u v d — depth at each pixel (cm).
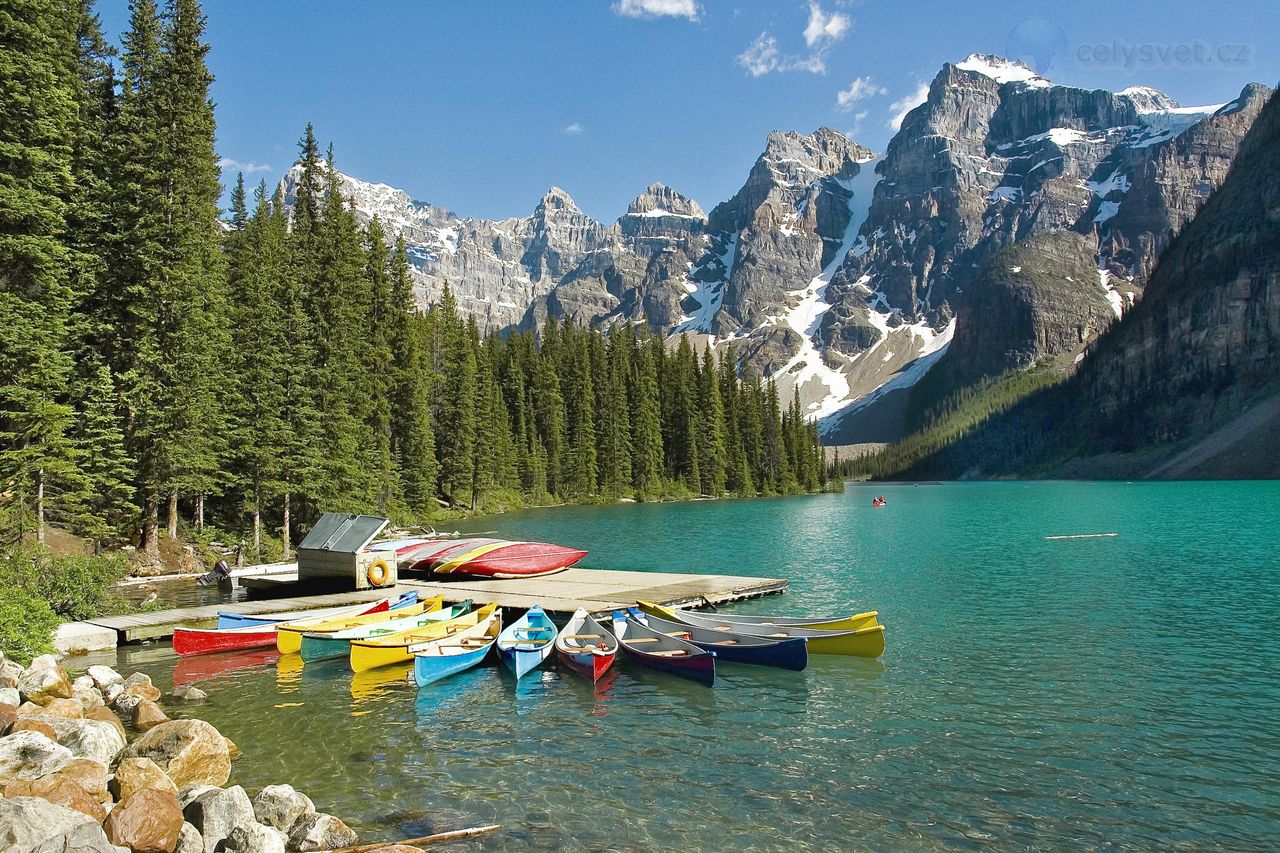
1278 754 1541
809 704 1889
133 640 2561
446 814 1291
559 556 3878
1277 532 5816
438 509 9138
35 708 1454
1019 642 2484
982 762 1510
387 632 2536
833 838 1208
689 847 1179
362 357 7262
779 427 17450
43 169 3334
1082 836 1219
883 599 3291
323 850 1113
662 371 15475
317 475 5456
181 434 4206
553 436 13250
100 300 4175
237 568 3934
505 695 1998
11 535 3231
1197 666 2178
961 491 16988
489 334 14425
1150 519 7319
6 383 3328
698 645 2300
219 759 1405
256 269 5712
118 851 933
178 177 4331
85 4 4797
